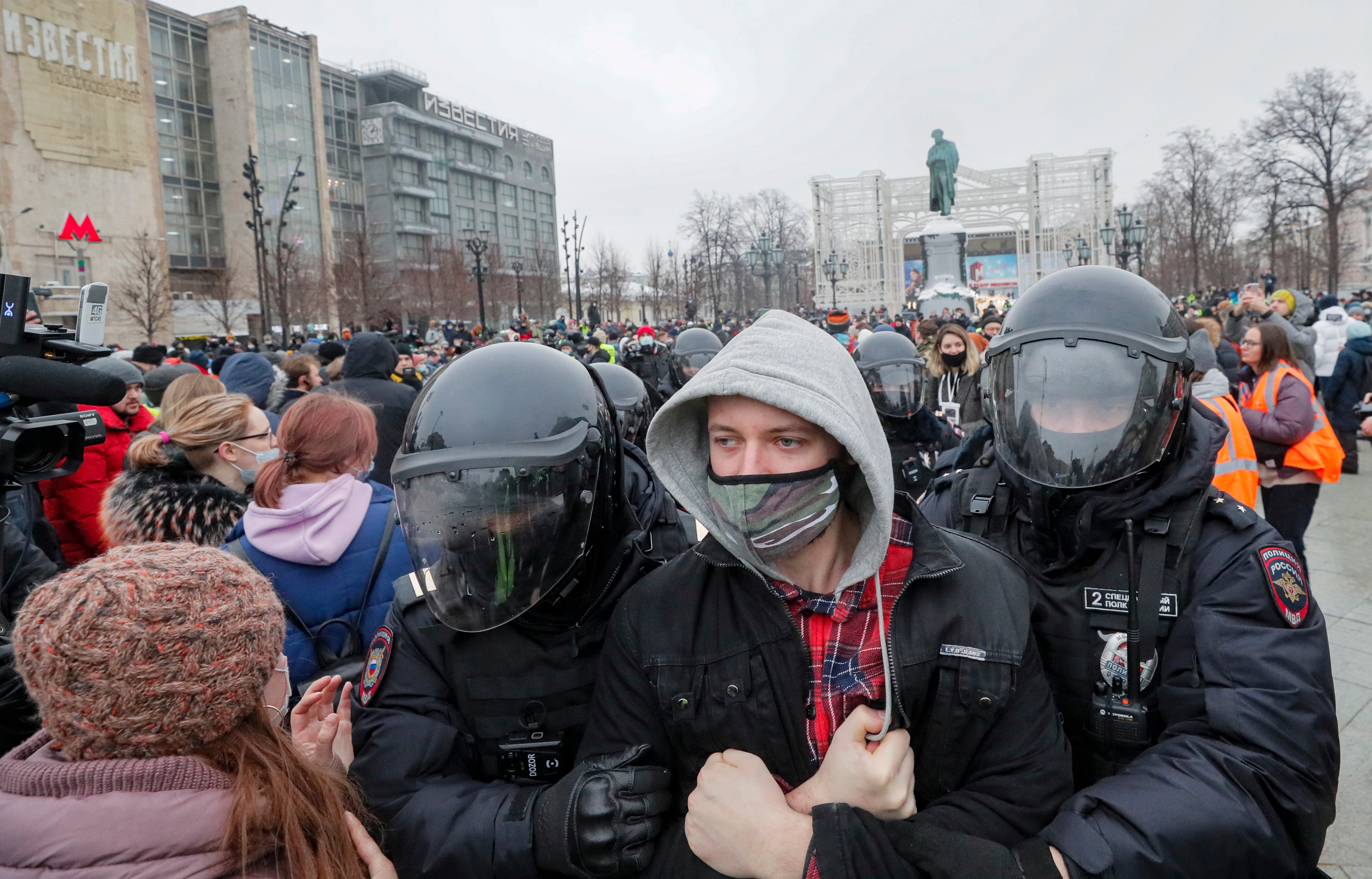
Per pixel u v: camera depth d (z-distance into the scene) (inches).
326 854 45.3
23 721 65.9
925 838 44.9
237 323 1971.0
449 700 60.4
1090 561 61.2
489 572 53.6
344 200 2583.7
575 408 57.6
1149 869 44.9
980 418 214.7
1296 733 49.6
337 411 85.7
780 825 45.6
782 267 1734.7
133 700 41.2
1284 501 182.4
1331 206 1406.3
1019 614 52.9
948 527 74.2
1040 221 2263.8
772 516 49.2
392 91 2751.0
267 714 48.0
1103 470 58.2
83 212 1603.1
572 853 47.8
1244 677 51.8
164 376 209.6
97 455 163.3
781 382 47.3
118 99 1664.6
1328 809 49.3
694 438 55.4
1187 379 60.2
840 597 51.9
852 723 48.4
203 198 2071.9
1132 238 857.5
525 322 965.2
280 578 77.4
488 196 3181.6
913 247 2492.6
